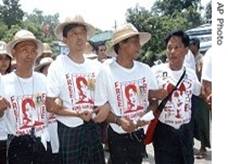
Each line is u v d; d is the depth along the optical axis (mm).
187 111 4344
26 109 4059
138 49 4055
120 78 3984
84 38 4082
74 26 4043
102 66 4020
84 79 4059
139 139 4098
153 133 4309
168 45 4312
